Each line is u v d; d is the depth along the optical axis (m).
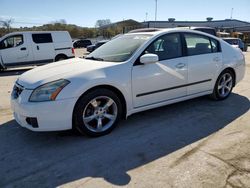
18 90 3.55
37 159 3.08
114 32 53.53
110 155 3.14
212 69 4.91
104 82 3.52
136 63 3.85
